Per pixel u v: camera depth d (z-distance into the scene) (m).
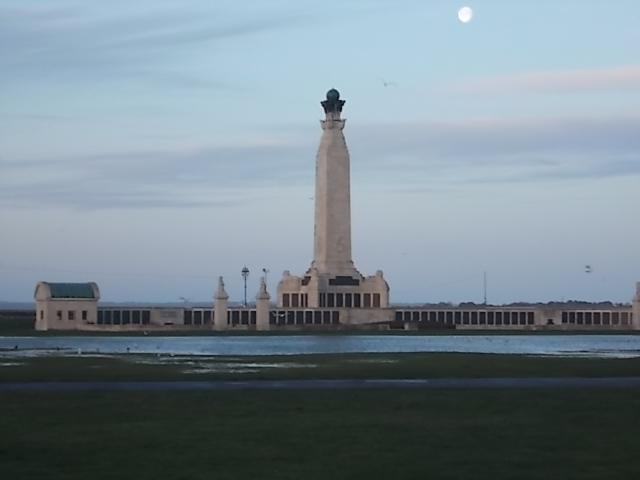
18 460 41.31
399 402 60.62
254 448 44.03
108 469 39.53
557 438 46.88
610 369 90.69
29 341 160.62
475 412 55.81
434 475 38.62
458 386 71.62
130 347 139.62
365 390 68.19
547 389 69.12
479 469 39.72
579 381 76.75
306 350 134.88
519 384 73.69
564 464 40.69
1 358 107.44
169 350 131.88
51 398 62.69
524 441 46.00
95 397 63.22
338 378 80.19
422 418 53.31
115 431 48.53
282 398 62.72
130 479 37.78
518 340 182.00
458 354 118.38
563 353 124.88
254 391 67.25
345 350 135.50
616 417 53.75
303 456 42.28
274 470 39.44
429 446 44.66
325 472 39.09
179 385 72.19
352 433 48.12
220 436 47.16
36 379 78.38
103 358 108.50
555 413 55.41
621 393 66.31
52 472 39.00
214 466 40.16
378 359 107.12
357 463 40.81
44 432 48.25
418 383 74.50
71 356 112.50
